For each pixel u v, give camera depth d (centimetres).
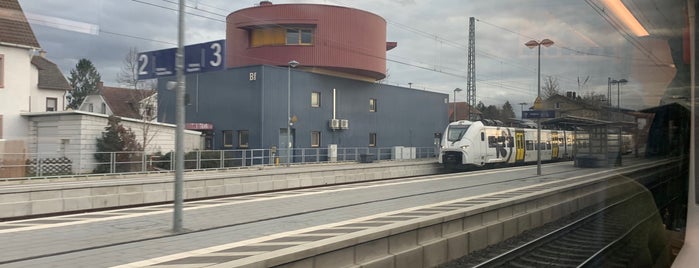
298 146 3459
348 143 3800
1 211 1199
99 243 743
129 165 2334
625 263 805
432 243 778
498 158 2781
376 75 3791
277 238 763
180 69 848
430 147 3788
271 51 3366
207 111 3428
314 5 3353
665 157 750
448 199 1257
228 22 3294
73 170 1902
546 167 1927
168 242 744
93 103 2102
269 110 3253
